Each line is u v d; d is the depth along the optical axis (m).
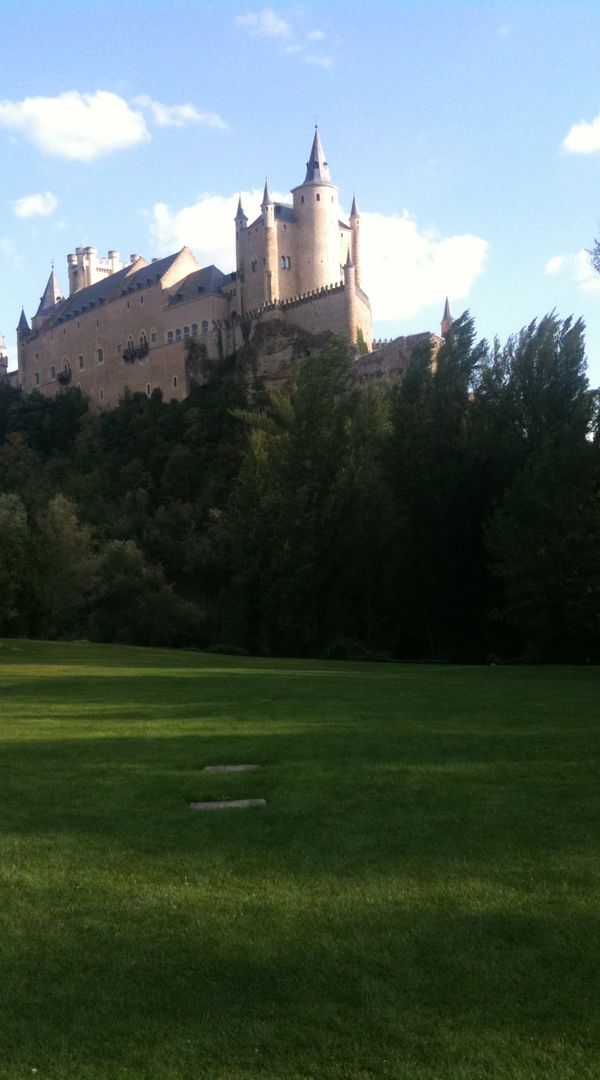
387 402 71.56
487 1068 4.79
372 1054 4.95
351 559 62.16
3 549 62.62
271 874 7.77
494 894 7.23
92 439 144.38
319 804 10.08
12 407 168.00
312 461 64.00
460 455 56.41
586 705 19.28
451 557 55.78
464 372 60.84
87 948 6.34
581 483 41.03
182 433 129.12
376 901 7.12
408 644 60.84
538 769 11.87
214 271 146.25
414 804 10.03
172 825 9.34
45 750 13.73
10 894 7.35
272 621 64.06
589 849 8.32
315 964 6.04
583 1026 5.21
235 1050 5.01
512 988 5.68
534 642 47.41
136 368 153.75
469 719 16.81
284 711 18.33
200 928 6.65
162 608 76.94
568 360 54.16
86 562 76.69
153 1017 5.39
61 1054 5.00
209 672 32.06
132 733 15.45
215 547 89.25
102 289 169.38
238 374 133.00
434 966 5.99
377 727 15.77
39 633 75.38
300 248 138.50
